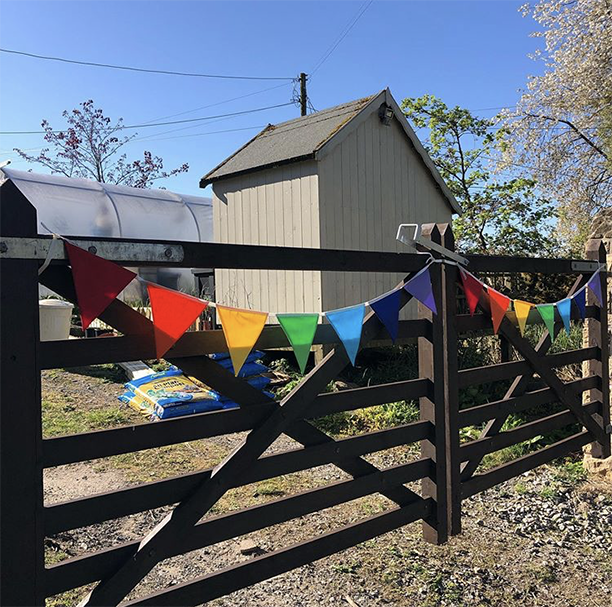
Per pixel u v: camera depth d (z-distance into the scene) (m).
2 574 1.77
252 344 2.32
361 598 3.01
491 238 14.50
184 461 5.29
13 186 1.82
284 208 7.99
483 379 3.71
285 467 2.59
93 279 1.92
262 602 2.95
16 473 1.80
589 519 4.08
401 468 3.15
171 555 2.21
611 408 5.03
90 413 6.64
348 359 2.85
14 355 1.80
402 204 8.66
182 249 2.25
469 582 3.20
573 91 11.64
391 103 8.35
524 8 11.95
